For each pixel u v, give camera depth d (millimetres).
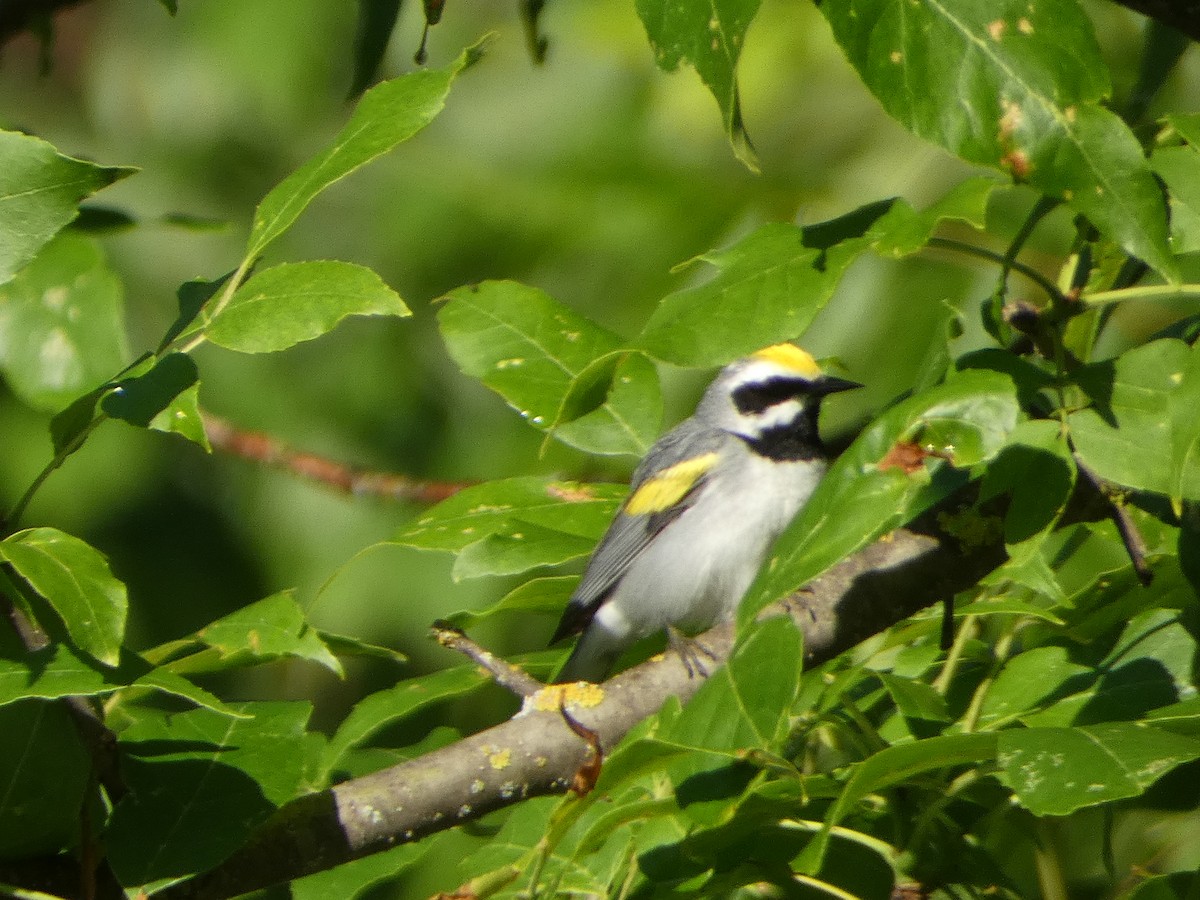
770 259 5461
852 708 6141
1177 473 5020
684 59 4926
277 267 5363
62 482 14797
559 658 7590
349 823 6047
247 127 15969
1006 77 4973
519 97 14672
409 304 14820
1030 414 6527
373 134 5609
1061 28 5020
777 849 5961
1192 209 5691
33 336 8227
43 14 9070
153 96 16172
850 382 10742
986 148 4977
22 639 5754
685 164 13898
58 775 5645
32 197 5156
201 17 16141
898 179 13047
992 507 6711
